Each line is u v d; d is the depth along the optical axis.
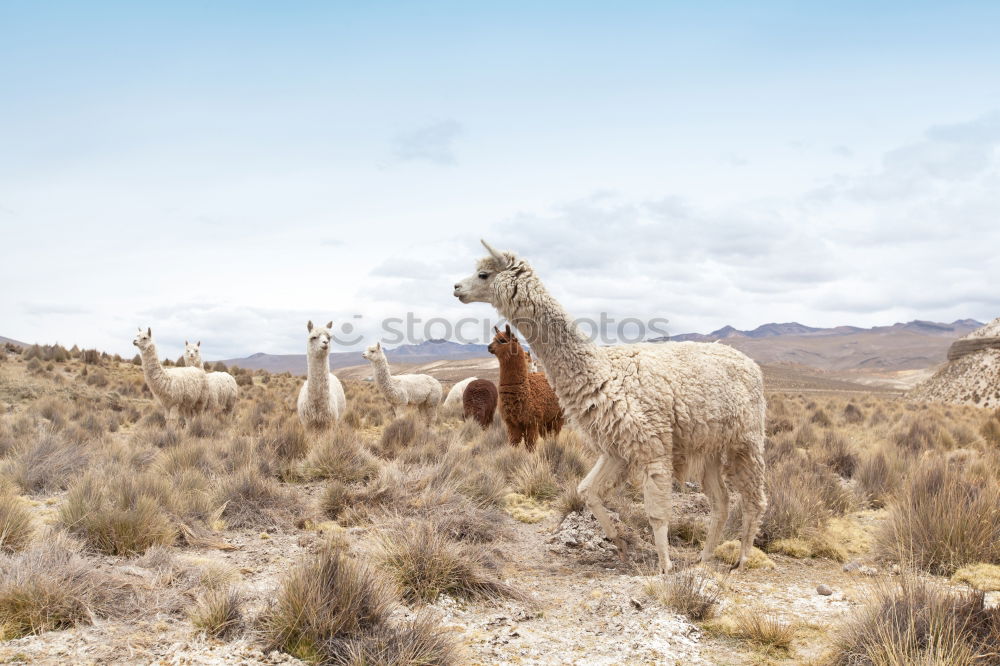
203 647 3.82
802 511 7.15
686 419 5.70
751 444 6.10
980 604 3.94
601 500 6.20
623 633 4.43
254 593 4.77
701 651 4.19
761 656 4.12
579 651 4.14
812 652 4.17
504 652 4.08
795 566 6.29
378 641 3.84
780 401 27.06
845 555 6.58
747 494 6.15
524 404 10.66
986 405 49.41
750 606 4.96
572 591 5.45
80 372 23.72
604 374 5.70
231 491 7.51
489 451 11.87
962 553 5.92
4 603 4.04
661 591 5.00
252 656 3.76
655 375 5.73
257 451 10.21
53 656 3.63
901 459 10.75
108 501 6.29
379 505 7.61
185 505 6.82
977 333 66.25
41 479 8.39
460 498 7.79
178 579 4.96
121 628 4.07
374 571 4.77
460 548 5.50
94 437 12.84
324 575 4.24
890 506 7.05
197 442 10.96
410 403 19.03
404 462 10.56
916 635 3.74
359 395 26.44
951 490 6.44
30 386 19.64
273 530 6.95
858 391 95.81
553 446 10.28
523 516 7.79
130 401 21.39
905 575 4.62
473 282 6.09
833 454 11.63
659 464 5.59
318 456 9.70
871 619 4.00
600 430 5.70
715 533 6.25
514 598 5.12
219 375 18.08
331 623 3.91
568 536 6.70
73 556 4.73
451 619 4.66
